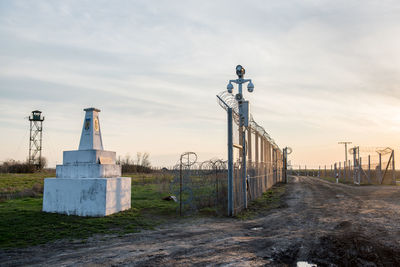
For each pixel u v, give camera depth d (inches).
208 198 534.3
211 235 318.0
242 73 553.3
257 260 224.2
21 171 1697.8
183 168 533.3
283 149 1268.5
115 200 452.4
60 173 488.1
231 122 459.2
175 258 229.8
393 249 234.7
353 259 222.8
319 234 289.6
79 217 423.2
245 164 528.1
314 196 678.5
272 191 823.7
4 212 452.4
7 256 255.3
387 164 1068.5
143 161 1800.0
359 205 499.2
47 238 318.3
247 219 425.1
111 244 288.8
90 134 479.5
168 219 427.2
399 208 450.3
